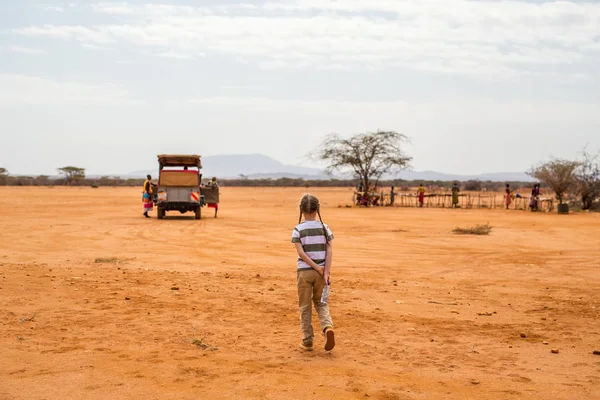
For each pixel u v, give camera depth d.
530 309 10.02
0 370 6.13
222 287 11.39
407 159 46.62
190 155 30.80
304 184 135.12
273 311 9.46
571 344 7.76
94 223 26.55
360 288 11.77
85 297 9.99
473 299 10.87
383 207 45.59
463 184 114.56
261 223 28.16
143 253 16.62
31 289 10.42
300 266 7.13
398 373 6.37
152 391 5.58
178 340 7.55
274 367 6.48
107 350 6.99
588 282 12.88
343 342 7.68
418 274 13.81
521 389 5.91
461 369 6.58
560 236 22.81
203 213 36.19
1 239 19.20
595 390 5.91
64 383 5.75
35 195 57.97
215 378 6.01
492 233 23.92
